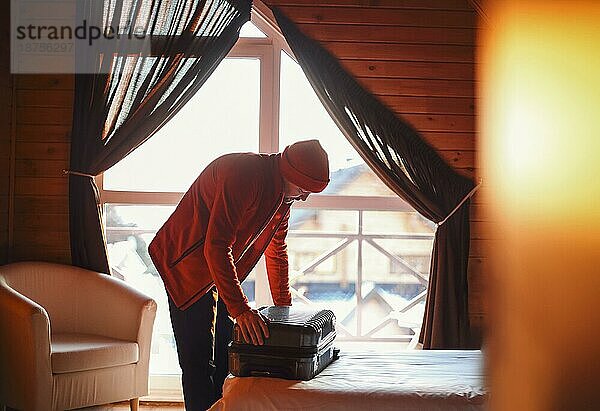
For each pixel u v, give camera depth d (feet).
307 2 12.85
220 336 9.21
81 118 12.62
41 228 12.99
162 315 13.87
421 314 13.79
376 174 12.84
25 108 12.95
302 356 6.61
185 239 8.80
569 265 0.95
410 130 12.85
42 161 12.97
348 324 13.83
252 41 13.46
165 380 13.52
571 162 0.95
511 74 1.01
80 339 11.50
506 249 1.02
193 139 13.56
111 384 11.06
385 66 12.89
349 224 13.82
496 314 1.05
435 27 12.93
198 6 12.55
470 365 7.41
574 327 0.94
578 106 0.95
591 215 0.94
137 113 12.57
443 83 12.93
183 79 12.58
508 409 1.02
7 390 10.92
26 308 10.41
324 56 12.80
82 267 12.62
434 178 12.72
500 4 1.03
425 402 6.06
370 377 6.79
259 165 8.32
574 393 0.94
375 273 13.83
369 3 12.89
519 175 1.00
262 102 13.44
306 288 13.83
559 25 0.96
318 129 13.56
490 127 1.06
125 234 13.75
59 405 10.55
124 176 13.53
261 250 9.22
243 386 6.40
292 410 6.12
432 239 13.75
